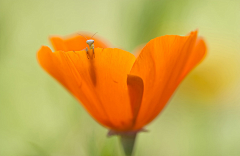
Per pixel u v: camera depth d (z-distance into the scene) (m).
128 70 0.19
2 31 0.23
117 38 0.24
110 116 0.20
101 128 0.23
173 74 0.19
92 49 0.19
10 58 0.24
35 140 0.24
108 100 0.19
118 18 0.24
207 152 0.24
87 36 0.21
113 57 0.19
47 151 0.23
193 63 0.20
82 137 0.23
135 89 0.19
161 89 0.19
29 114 0.24
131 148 0.20
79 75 0.19
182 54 0.19
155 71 0.19
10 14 0.23
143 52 0.19
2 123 0.24
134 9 0.24
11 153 0.23
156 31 0.24
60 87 0.24
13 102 0.24
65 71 0.19
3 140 0.24
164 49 0.19
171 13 0.24
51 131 0.24
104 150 0.22
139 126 0.20
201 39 0.20
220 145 0.24
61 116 0.24
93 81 0.19
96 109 0.20
